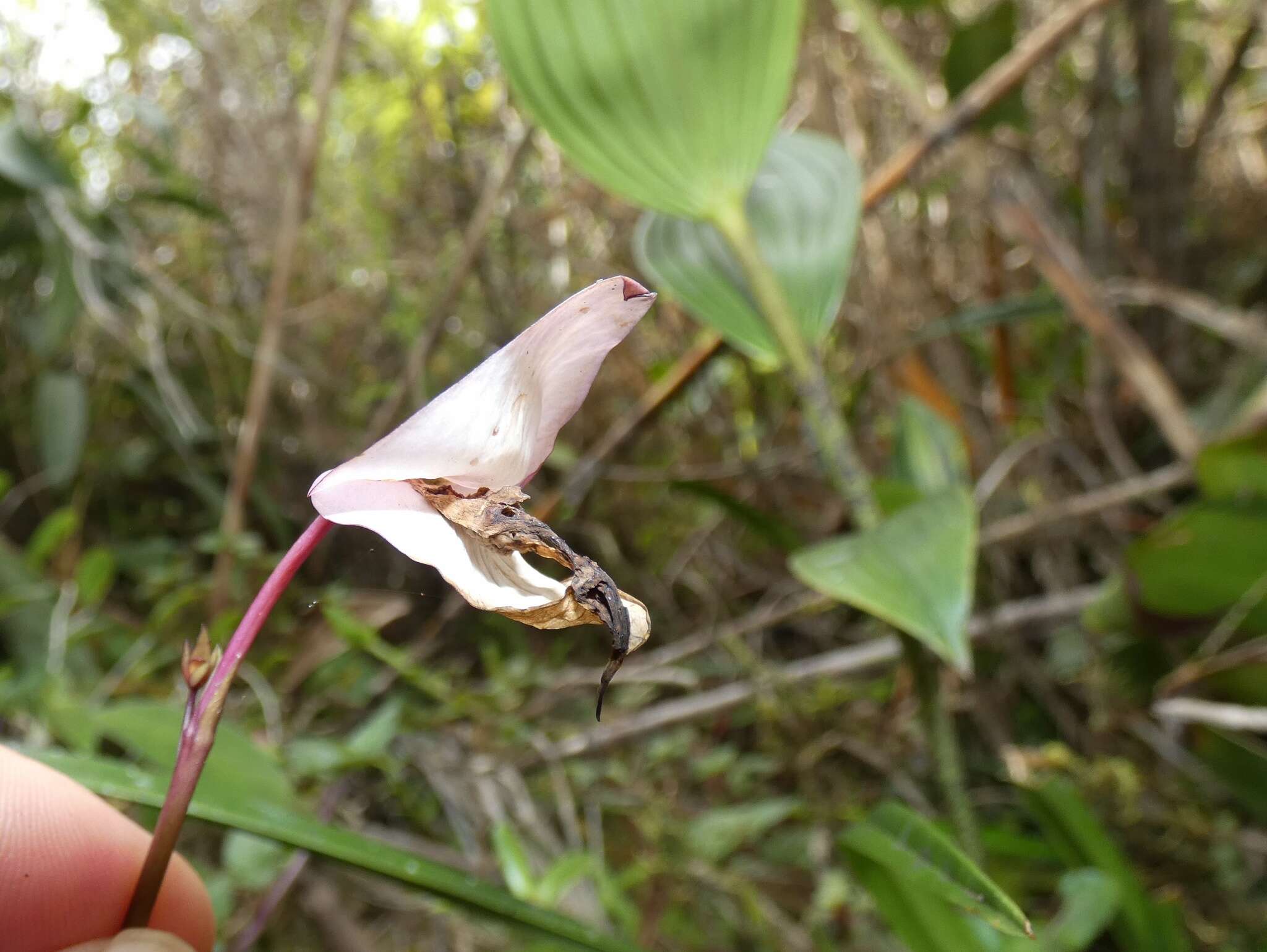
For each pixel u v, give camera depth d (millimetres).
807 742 306
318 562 435
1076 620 341
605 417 430
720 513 389
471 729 310
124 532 460
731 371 396
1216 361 412
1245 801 233
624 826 316
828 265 187
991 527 310
